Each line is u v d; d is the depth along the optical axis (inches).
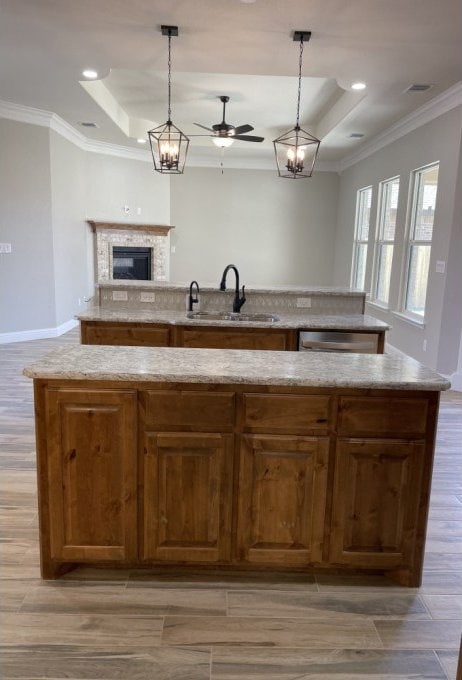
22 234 254.1
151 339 148.8
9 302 255.9
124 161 329.4
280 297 166.9
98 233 321.4
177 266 383.2
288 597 82.6
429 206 228.5
